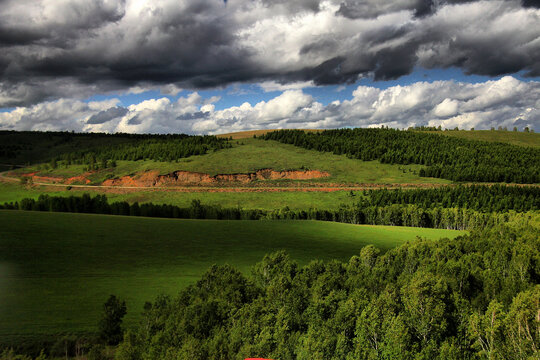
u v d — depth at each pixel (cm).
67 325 5141
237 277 6066
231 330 4622
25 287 6400
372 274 6306
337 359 4316
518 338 3978
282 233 11388
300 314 5244
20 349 4494
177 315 4828
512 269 6531
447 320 4688
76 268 7531
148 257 8575
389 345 4184
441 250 7294
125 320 5488
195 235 10569
